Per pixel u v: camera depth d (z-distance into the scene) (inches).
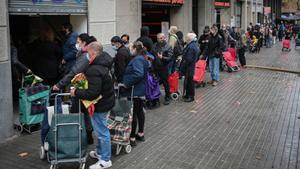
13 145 288.8
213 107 415.8
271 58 1012.5
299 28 1962.4
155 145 289.6
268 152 277.3
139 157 265.3
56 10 372.8
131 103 268.8
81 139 238.8
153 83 402.0
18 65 323.3
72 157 237.9
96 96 234.5
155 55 406.6
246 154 273.1
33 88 312.3
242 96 479.2
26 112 309.4
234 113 390.0
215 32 551.2
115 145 284.0
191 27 805.2
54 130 233.6
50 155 238.1
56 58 385.7
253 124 350.0
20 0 328.5
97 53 236.8
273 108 414.3
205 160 261.4
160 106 418.0
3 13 294.5
